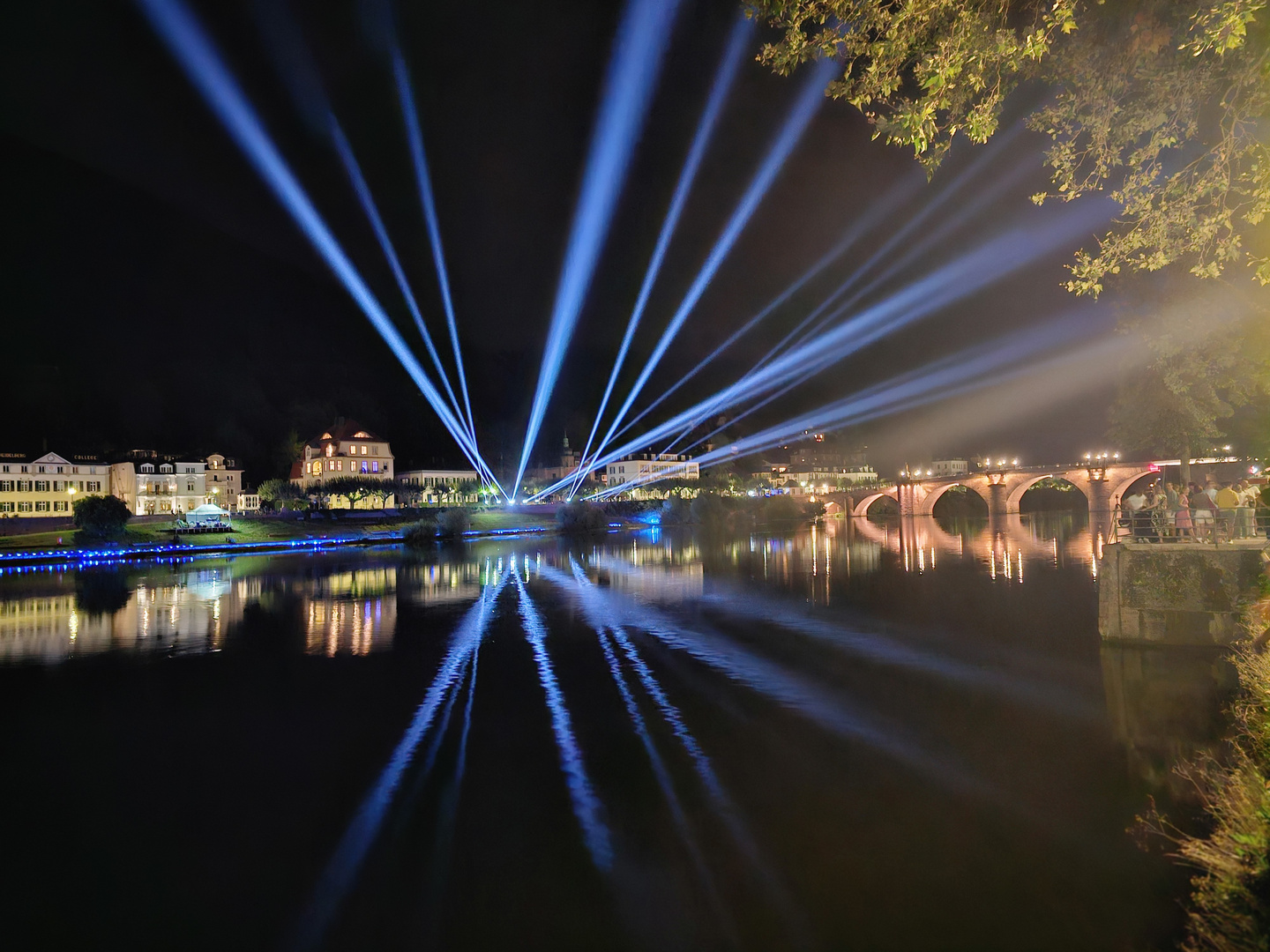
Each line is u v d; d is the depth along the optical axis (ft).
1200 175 35.27
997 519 438.40
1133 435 143.64
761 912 34.12
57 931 34.14
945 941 31.78
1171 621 77.87
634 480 604.90
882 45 32.32
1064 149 37.58
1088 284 38.60
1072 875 36.58
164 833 43.50
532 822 43.83
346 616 122.11
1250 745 48.29
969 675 75.05
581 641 98.32
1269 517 76.28
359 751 56.85
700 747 56.08
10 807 47.34
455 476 549.54
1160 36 32.68
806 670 79.61
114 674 82.64
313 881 38.09
